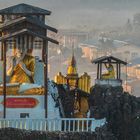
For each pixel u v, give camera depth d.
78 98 100.25
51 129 86.94
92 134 86.56
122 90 112.06
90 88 109.00
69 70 104.38
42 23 91.06
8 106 91.12
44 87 91.69
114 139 95.00
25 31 89.31
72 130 87.44
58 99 98.19
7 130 80.62
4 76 90.69
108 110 103.75
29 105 91.31
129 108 105.00
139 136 104.94
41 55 100.69
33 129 86.12
